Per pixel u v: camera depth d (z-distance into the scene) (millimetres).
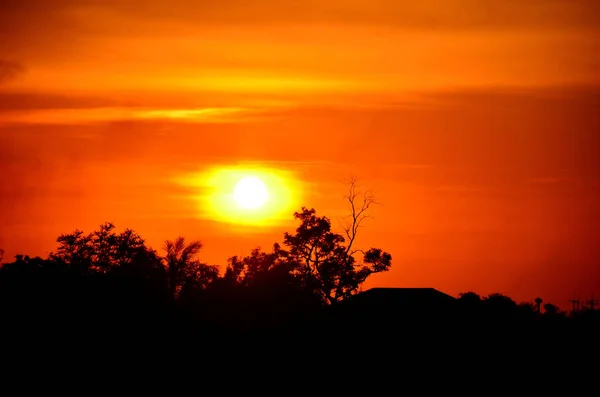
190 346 165375
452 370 161000
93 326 162375
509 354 166375
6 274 169375
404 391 156500
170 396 150250
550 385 159375
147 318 166250
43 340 158125
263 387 154625
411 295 173750
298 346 166125
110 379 154125
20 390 147750
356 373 159625
